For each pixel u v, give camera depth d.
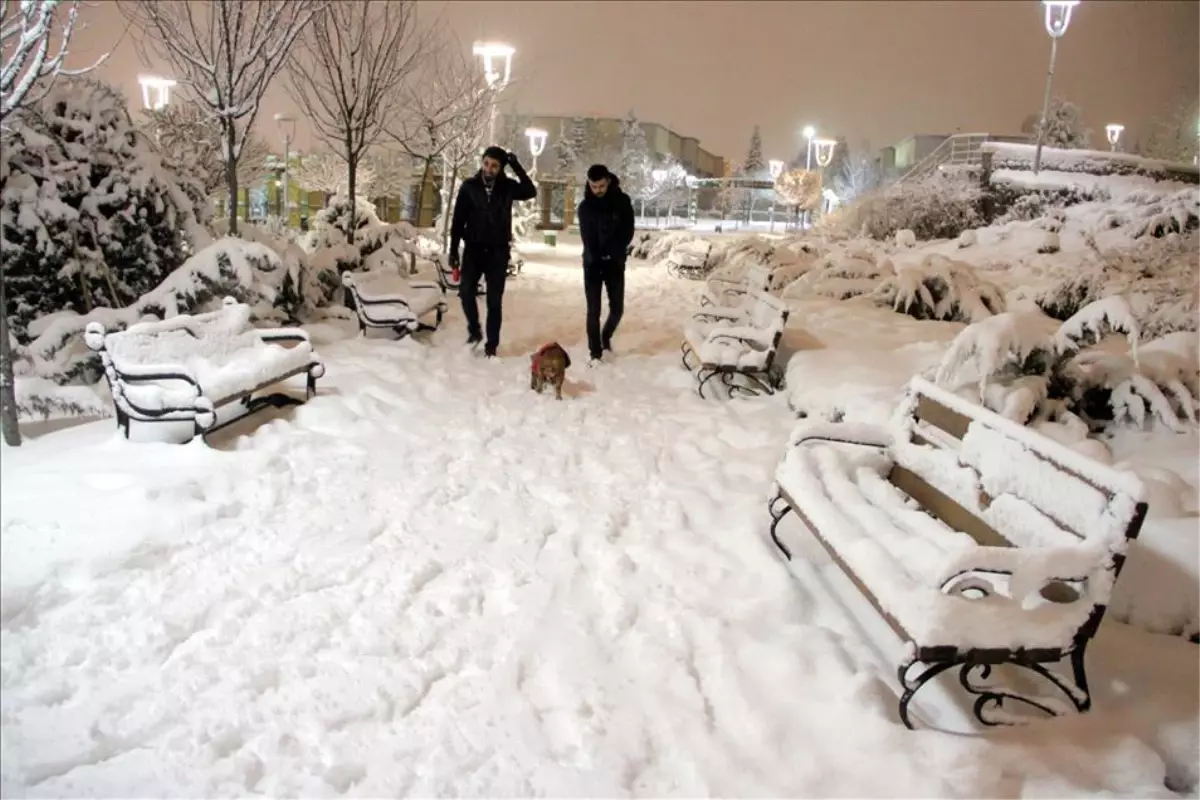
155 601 3.34
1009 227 17.38
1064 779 2.55
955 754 2.63
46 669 2.92
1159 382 4.86
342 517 4.21
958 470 3.65
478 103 16.41
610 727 2.78
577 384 7.42
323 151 25.50
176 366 4.61
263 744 2.63
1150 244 11.02
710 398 6.97
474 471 5.01
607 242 7.91
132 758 2.56
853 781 2.56
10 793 2.40
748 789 2.52
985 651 2.67
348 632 3.22
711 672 3.11
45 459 4.55
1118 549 2.67
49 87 5.17
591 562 3.95
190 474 4.37
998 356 4.82
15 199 6.88
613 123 53.06
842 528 3.32
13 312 6.89
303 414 5.63
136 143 7.95
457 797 2.47
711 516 4.49
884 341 7.64
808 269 12.74
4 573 3.31
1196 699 2.88
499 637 3.28
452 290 13.46
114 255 7.72
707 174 84.62
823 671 3.06
